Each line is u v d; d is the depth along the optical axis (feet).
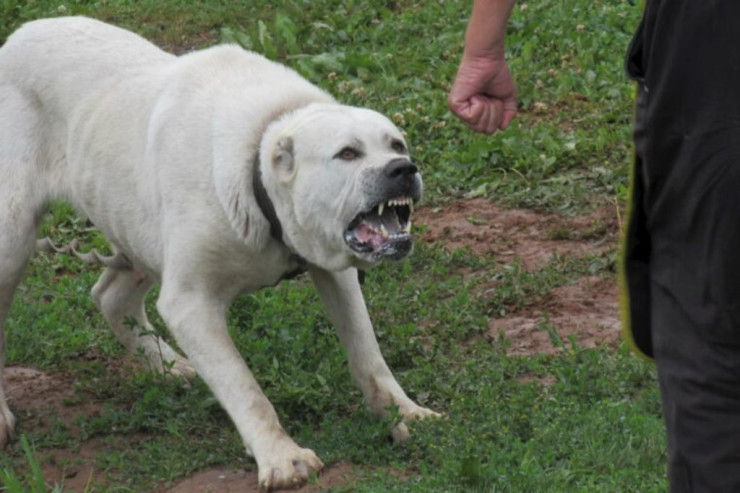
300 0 69.31
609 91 53.98
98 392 31.83
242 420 26.17
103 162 29.01
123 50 30.17
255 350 32.91
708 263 14.82
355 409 29.71
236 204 26.20
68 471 27.58
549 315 35.73
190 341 26.86
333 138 24.72
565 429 26.66
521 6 64.69
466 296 36.29
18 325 36.04
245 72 28.19
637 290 16.31
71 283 40.29
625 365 30.27
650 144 15.16
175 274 27.09
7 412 29.86
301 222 25.50
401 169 23.86
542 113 53.06
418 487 24.21
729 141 14.49
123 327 33.42
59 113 30.25
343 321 28.60
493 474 24.43
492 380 30.19
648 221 15.65
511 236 42.60
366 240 24.79
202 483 26.27
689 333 15.15
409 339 32.73
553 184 46.03
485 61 18.99
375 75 58.49
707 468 15.02
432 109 52.44
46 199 30.63
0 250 29.84
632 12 62.75
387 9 67.72
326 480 25.38
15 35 31.27
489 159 48.26
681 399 15.17
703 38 14.55
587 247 41.11
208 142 26.81
